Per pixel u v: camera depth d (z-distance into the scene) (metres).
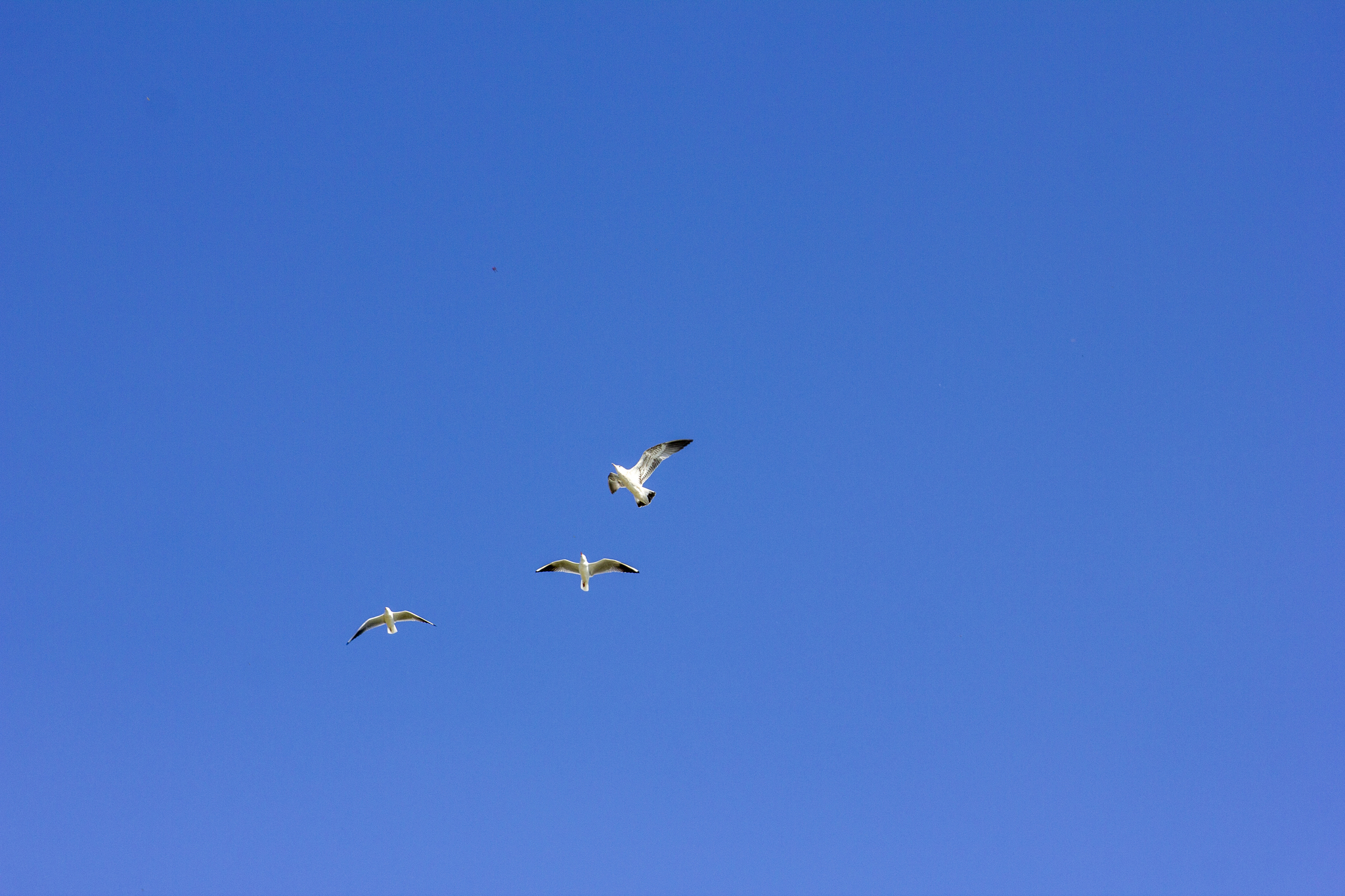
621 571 51.66
